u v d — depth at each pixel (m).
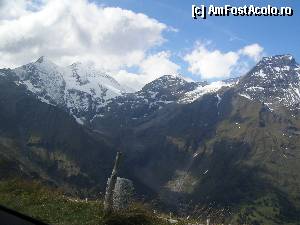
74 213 29.67
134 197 32.88
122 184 30.75
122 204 30.52
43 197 32.69
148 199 36.97
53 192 36.09
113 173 30.89
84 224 27.47
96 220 28.50
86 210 30.47
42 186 37.09
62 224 26.78
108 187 30.59
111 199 30.39
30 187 35.22
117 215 29.27
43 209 29.84
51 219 27.62
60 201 32.53
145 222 30.34
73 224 27.20
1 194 32.66
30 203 31.19
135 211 30.89
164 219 34.53
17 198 31.89
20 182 36.00
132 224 29.30
